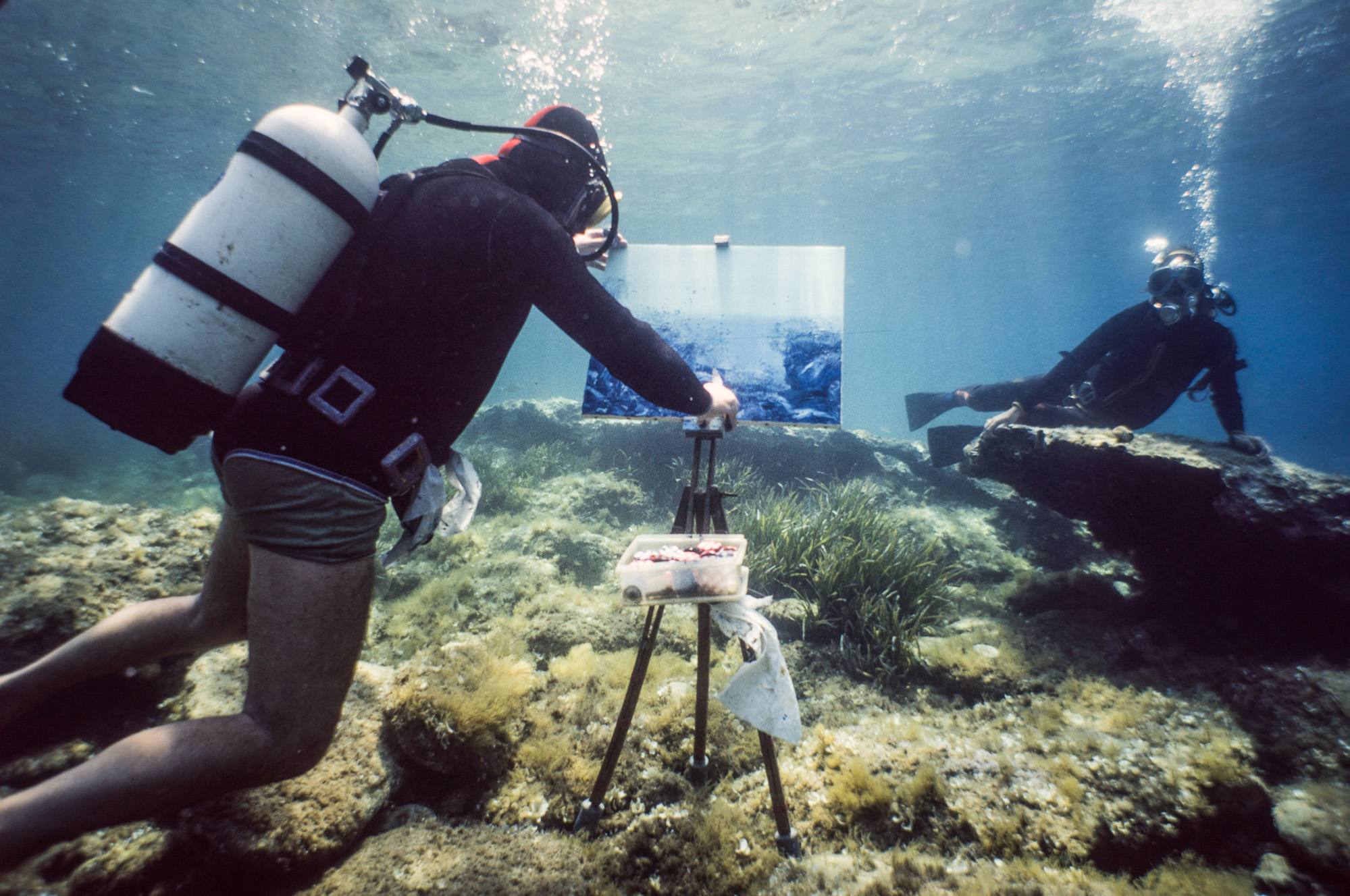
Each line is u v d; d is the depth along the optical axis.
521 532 5.32
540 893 1.96
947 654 3.59
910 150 18.67
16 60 13.34
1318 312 61.56
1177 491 3.70
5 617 2.25
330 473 1.16
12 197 28.36
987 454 4.54
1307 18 10.83
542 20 11.54
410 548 1.44
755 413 2.53
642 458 8.34
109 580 2.59
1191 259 4.25
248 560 1.56
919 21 11.44
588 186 1.51
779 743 2.76
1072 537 6.04
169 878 1.83
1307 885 2.21
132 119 17.50
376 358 1.15
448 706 2.46
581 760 2.50
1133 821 2.38
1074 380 4.59
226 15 11.55
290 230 1.03
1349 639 3.30
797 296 2.63
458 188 1.23
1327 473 3.63
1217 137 16.58
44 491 10.04
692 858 2.16
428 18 11.53
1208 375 4.26
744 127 16.94
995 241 33.25
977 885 2.09
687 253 2.69
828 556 4.42
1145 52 12.41
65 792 1.02
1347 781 2.62
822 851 2.29
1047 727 2.99
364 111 1.24
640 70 13.48
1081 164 19.42
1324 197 21.59
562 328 1.37
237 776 1.15
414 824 2.26
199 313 0.98
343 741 2.34
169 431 1.06
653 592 1.81
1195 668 3.40
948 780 2.56
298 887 1.96
